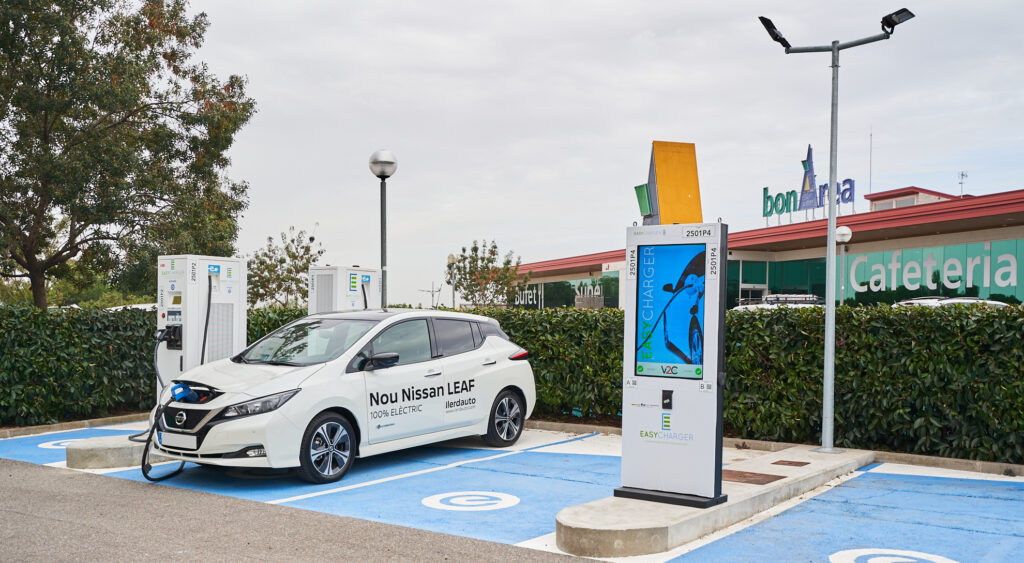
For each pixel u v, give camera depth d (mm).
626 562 5355
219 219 24188
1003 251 29344
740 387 10680
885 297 34312
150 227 22484
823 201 36531
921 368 9133
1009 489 7738
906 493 7559
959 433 8953
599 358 12008
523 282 45281
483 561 5312
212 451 7523
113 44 22812
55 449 10328
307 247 32312
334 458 8250
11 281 41531
